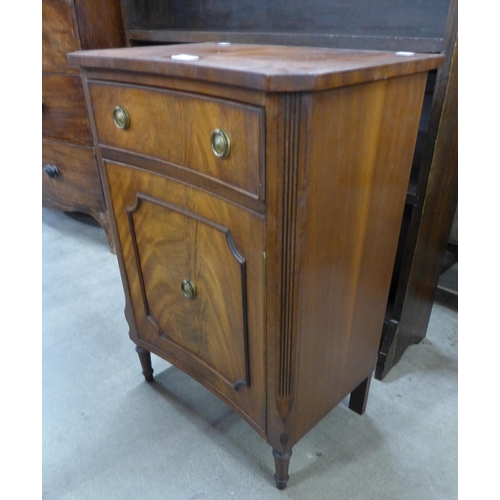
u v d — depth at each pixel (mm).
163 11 1377
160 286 918
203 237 750
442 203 1054
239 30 1234
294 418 800
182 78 622
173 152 712
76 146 1585
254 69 532
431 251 1113
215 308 805
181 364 991
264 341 727
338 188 650
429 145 907
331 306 763
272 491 898
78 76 1421
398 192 804
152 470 948
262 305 696
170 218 797
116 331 1372
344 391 928
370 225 768
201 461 965
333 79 528
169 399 1124
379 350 1140
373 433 1021
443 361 1229
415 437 1010
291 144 547
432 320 1392
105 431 1038
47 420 1066
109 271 1701
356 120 620
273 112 530
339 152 618
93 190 1663
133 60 667
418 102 739
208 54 730
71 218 2150
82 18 1318
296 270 642
